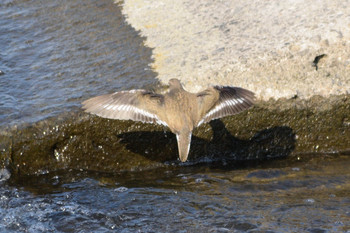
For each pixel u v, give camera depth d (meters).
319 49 10.73
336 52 10.74
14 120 9.94
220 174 10.26
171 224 8.69
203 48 11.46
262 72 10.57
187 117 7.55
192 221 8.73
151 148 10.35
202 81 10.47
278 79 10.52
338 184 9.73
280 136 10.71
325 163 10.52
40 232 8.57
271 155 10.81
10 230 8.61
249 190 9.64
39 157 9.98
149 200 9.37
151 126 10.12
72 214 8.99
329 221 8.55
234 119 10.40
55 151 10.08
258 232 8.34
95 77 10.95
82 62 11.55
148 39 12.16
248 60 10.74
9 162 9.81
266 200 9.28
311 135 10.77
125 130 10.09
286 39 11.12
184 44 11.73
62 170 10.12
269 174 10.19
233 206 9.11
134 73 10.91
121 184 9.94
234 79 10.50
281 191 9.59
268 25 11.79
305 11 11.97
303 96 10.48
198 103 7.71
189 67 10.87
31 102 10.35
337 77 10.63
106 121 9.99
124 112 7.57
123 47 11.95
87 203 9.31
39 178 9.95
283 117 10.55
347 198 9.23
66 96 10.41
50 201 9.36
